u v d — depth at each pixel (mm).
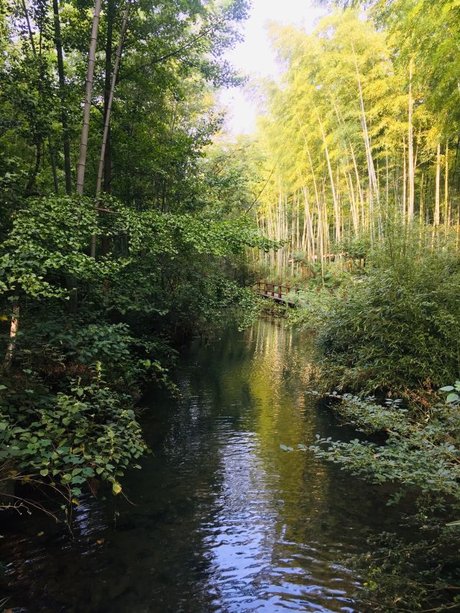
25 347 4184
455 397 2889
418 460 2684
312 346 8445
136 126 8852
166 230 5406
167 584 2699
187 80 12086
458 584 2605
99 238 6984
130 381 5621
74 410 3230
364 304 6430
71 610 2453
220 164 15539
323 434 5504
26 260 3775
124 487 4023
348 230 15500
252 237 6102
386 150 12797
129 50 8609
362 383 6488
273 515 3559
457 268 6492
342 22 11773
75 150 8406
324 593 2619
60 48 6234
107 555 2971
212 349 12281
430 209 15227
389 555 2930
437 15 6262
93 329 4449
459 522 2197
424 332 5848
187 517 3508
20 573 2750
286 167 18844
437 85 7684
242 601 2557
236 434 5539
